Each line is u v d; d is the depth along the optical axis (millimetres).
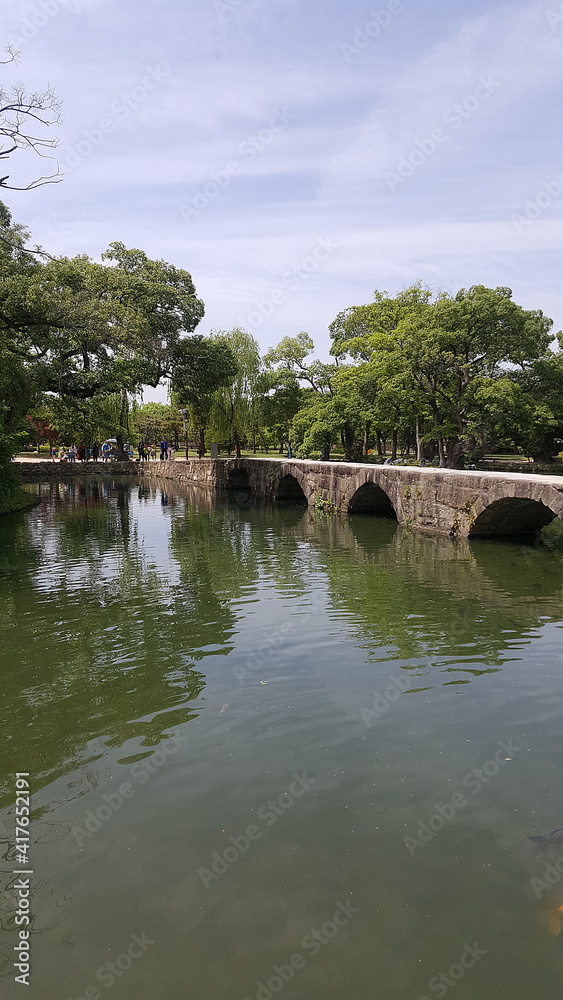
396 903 3051
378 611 8000
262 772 4215
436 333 24781
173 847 3494
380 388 30078
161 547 13891
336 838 3523
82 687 5742
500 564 10922
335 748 4512
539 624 7289
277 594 9094
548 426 32781
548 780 4039
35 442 54938
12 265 16672
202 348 32562
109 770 4305
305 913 3010
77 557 12656
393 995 2564
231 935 2896
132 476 42562
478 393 25047
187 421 39781
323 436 33312
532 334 29469
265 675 5926
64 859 3418
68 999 2588
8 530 17062
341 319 40469
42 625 7738
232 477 30531
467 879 3197
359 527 16781
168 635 7234
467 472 15383
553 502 10594
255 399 38594
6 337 17891
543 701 5199
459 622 7430
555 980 2633
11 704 5406
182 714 5133
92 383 21453
